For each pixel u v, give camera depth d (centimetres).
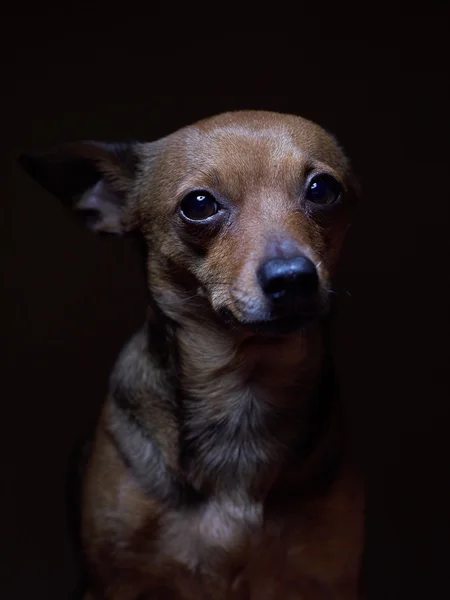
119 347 63
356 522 42
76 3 62
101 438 43
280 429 41
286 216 37
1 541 61
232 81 63
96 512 42
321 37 63
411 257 63
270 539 41
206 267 38
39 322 63
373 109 63
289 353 40
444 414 63
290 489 41
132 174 43
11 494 62
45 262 63
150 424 42
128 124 63
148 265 42
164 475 41
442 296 63
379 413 63
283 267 34
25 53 62
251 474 41
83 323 63
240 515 41
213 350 41
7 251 63
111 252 63
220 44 63
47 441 63
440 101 63
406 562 62
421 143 63
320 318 36
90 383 63
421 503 62
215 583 41
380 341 63
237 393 41
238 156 38
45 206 63
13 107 62
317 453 41
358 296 63
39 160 42
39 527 62
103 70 63
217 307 38
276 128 40
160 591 43
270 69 63
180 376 41
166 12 63
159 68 63
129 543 41
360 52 63
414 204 63
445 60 63
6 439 63
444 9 63
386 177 63
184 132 41
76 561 49
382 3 63
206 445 41
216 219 38
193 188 38
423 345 63
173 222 40
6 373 63
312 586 42
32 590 61
